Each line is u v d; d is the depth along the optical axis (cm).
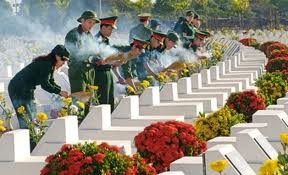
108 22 1864
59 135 1345
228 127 1391
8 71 2734
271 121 1259
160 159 1166
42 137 1353
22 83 1564
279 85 2025
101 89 1850
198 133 1390
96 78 1847
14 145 1188
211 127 1391
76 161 938
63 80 2280
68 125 1351
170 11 8806
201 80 2416
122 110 1642
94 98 1723
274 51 3366
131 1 8038
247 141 1116
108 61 1847
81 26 1805
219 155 970
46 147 1345
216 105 1919
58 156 968
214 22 10344
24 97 1566
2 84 2117
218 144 1110
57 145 1344
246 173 991
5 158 1189
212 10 10381
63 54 1572
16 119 1662
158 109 1783
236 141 1123
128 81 2105
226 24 10369
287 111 1486
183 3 8894
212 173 970
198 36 2830
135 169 946
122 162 941
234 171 973
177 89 2105
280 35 6281
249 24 10781
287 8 11156
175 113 1770
